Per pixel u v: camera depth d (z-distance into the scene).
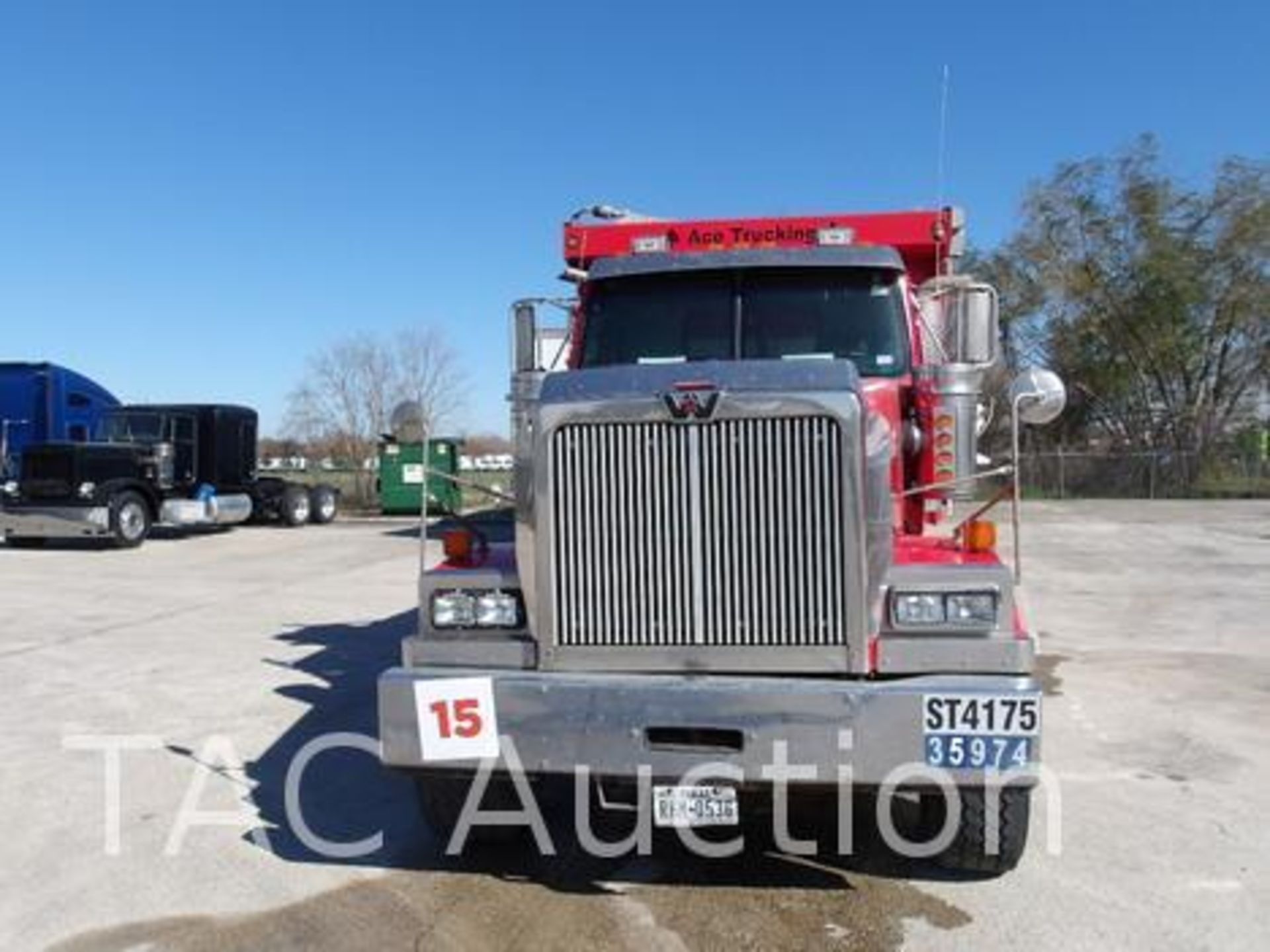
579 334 6.48
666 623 4.54
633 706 4.44
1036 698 4.28
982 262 39.31
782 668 4.49
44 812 5.85
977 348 5.89
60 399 24.56
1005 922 4.50
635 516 4.53
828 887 4.84
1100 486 36.12
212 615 12.51
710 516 4.48
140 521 20.95
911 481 5.95
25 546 21.38
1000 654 4.42
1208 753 6.83
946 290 6.19
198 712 7.93
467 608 4.80
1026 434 39.66
